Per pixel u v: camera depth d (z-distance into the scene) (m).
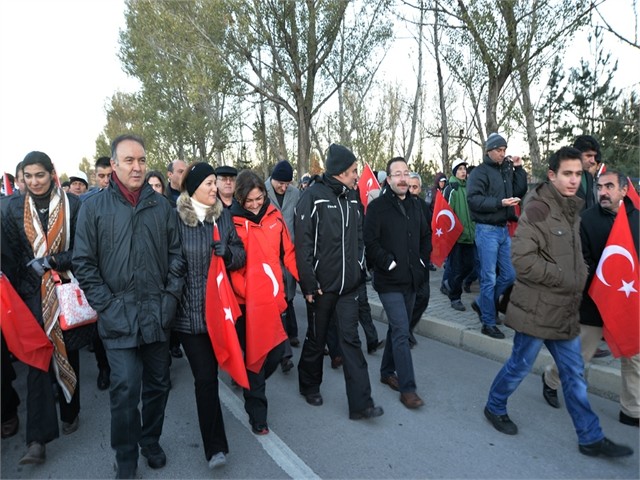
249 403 3.49
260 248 3.43
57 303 3.22
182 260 2.98
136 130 32.84
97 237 2.80
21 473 3.10
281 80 15.03
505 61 8.09
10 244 3.27
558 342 3.12
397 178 3.83
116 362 2.81
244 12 13.42
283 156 20.58
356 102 18.39
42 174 3.19
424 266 4.16
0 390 3.55
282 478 2.94
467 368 4.68
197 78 14.17
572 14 7.55
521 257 3.01
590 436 3.07
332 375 4.62
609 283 3.30
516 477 2.87
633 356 3.34
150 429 3.08
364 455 3.17
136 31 18.95
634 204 3.82
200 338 3.03
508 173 5.12
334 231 3.57
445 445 3.26
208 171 3.09
